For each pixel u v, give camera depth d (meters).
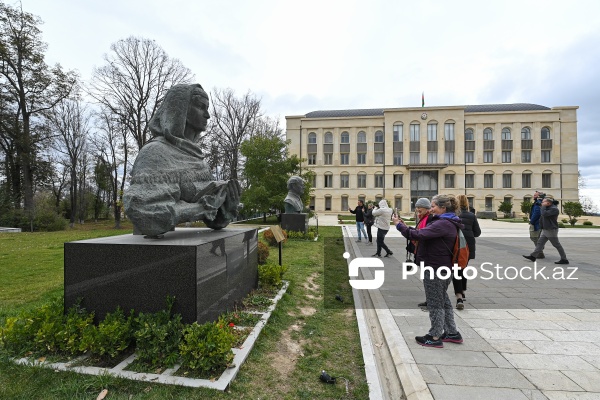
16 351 3.22
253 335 3.69
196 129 5.18
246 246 5.11
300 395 2.75
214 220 5.30
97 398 2.57
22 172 26.09
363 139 47.72
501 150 44.66
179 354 3.04
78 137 28.86
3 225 21.75
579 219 31.16
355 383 2.97
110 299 3.46
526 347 3.56
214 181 5.01
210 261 3.69
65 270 3.55
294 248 10.95
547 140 44.06
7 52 21.98
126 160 26.05
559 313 4.69
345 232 17.91
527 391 2.71
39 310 3.55
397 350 3.48
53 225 22.20
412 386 2.78
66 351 3.19
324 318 4.62
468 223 5.51
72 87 25.33
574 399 2.60
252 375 3.00
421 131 45.56
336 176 47.88
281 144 23.84
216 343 2.96
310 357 3.44
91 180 37.09
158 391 2.65
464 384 2.82
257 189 22.47
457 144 44.62
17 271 7.37
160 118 4.86
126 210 3.78
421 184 45.91
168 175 4.24
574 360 3.27
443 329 3.78
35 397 2.59
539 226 9.41
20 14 22.81
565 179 43.41
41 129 24.80
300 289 5.98
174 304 3.35
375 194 46.78
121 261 3.45
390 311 4.79
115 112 23.33
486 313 4.70
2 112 22.73
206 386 2.71
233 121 33.50
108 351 3.03
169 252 3.35
